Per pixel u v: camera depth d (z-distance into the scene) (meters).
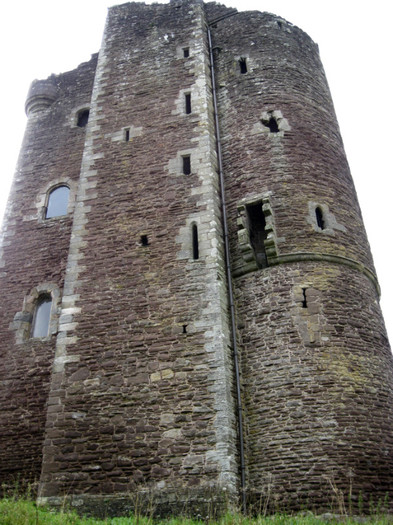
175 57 16.00
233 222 13.00
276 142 13.71
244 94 14.91
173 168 13.67
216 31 16.89
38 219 15.42
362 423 10.22
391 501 9.64
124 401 10.84
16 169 16.72
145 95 15.41
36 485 11.54
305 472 9.74
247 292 12.00
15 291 14.30
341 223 12.86
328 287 11.66
